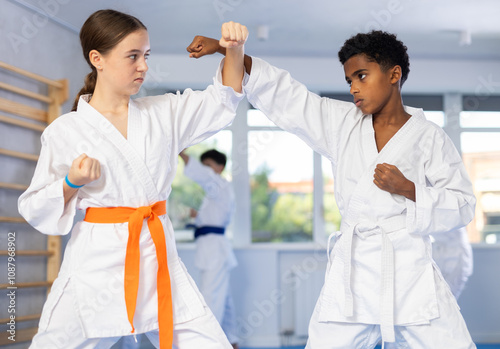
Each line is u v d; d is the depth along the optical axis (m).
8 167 3.39
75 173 1.37
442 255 2.98
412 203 1.57
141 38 1.50
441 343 1.55
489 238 4.98
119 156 1.46
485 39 4.42
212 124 1.65
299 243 4.97
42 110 3.63
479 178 5.04
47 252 3.57
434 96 5.12
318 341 1.65
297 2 3.73
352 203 1.64
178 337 1.49
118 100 1.53
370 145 1.66
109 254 1.44
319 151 1.76
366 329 1.62
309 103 1.72
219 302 4.02
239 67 1.63
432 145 1.66
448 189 1.63
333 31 4.26
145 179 1.47
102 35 1.48
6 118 3.32
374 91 1.63
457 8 3.81
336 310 1.62
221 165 4.31
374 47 1.62
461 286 2.99
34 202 1.44
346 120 1.71
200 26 4.12
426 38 4.40
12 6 3.46
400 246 1.59
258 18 3.99
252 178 5.05
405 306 1.58
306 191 5.05
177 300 1.49
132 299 1.42
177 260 1.54
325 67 4.82
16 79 3.48
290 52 4.77
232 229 4.95
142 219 1.46
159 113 1.56
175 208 4.95
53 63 3.81
